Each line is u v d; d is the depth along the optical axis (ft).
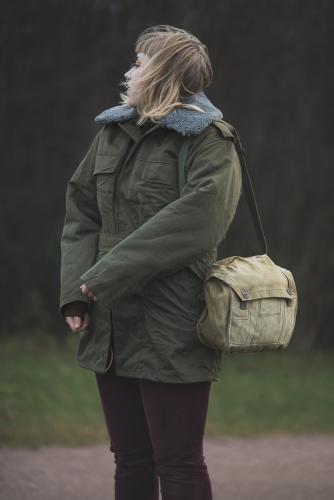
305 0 91.45
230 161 24.26
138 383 25.49
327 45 92.12
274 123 96.17
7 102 98.02
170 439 24.20
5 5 95.86
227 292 23.76
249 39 93.30
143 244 23.30
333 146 95.04
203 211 23.50
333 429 59.41
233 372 81.87
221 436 56.08
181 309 24.06
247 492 39.99
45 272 100.63
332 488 40.75
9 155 99.35
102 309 24.75
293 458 48.83
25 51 97.55
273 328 24.50
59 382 67.41
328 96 93.81
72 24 97.19
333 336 93.97
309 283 94.22
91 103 98.63
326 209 94.63
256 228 26.68
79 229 25.89
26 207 100.01
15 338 94.84
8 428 53.67
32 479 41.45
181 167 24.12
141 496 25.90
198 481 24.25
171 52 24.59
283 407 66.54
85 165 26.11
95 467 44.75
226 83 95.20
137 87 24.59
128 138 24.85
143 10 96.22
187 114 24.12
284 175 96.58
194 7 93.40
